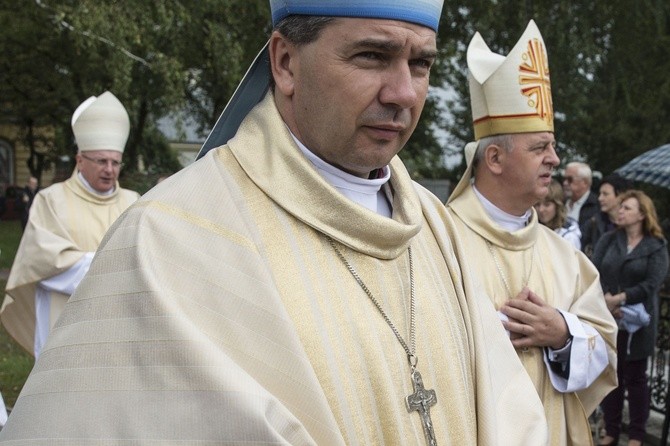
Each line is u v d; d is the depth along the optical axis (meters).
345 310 1.66
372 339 1.66
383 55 1.62
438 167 23.19
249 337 1.54
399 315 1.74
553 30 17.11
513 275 3.30
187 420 1.41
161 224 1.58
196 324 1.51
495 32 17.53
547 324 3.13
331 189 1.68
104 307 1.52
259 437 1.39
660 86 18.17
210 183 1.68
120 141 5.58
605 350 3.30
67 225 5.42
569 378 3.15
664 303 6.70
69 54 17.78
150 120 21.70
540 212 5.20
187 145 23.98
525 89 3.26
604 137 18.56
